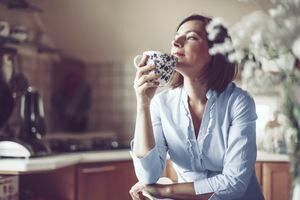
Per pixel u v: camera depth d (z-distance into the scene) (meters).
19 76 2.34
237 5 2.66
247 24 0.77
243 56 0.84
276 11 0.76
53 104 3.17
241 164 1.10
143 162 1.12
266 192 2.22
